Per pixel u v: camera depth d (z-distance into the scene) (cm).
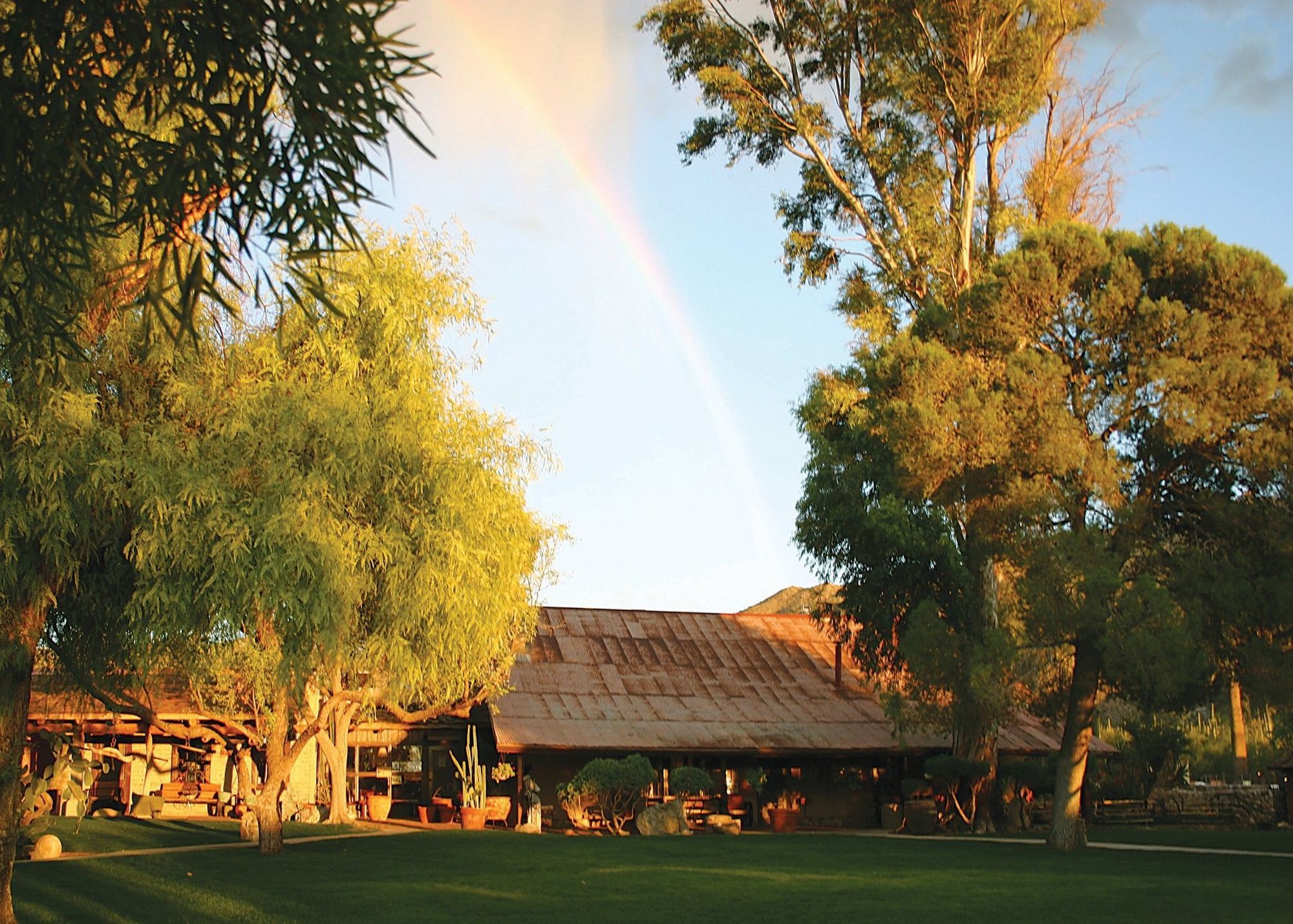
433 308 2031
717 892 1731
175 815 3259
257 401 1563
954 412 2384
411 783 3616
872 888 1784
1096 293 2441
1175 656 2183
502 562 2078
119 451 1370
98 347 1395
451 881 1844
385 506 1792
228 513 1490
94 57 470
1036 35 2945
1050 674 3134
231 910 1545
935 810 3275
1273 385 2275
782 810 3359
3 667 1229
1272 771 4400
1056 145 3231
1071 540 2312
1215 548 2450
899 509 3059
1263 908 1588
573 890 1741
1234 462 2406
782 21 3209
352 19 424
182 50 457
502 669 2862
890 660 3291
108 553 1472
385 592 1809
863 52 3180
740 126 3203
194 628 1567
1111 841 2911
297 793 3434
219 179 458
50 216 493
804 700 3784
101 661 1573
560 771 3534
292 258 446
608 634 4044
